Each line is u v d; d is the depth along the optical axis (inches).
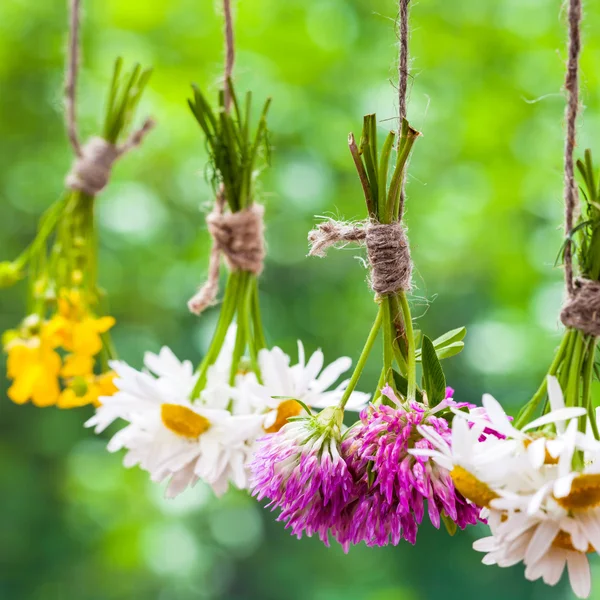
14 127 73.8
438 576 91.8
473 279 73.9
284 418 25.9
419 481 23.4
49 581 83.7
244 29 62.7
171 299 77.8
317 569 92.0
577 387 23.4
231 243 26.9
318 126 66.7
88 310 29.0
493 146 62.6
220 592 90.1
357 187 68.1
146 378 26.1
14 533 83.0
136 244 74.9
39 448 83.9
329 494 23.7
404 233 24.6
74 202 29.2
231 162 26.9
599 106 55.7
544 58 61.4
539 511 22.8
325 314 78.7
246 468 25.9
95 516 84.4
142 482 83.0
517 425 23.5
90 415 85.0
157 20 64.8
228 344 27.1
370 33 64.5
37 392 28.5
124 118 29.4
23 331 28.8
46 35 69.9
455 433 23.0
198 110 26.9
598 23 55.3
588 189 23.6
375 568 92.5
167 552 82.4
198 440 26.1
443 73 62.7
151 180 73.3
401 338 24.6
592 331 23.4
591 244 23.6
